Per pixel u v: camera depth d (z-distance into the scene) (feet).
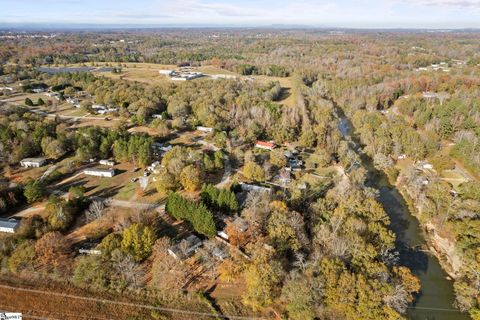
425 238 288.92
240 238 229.86
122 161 356.79
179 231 248.73
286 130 435.94
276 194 295.69
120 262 207.72
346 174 351.87
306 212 279.28
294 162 377.09
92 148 361.51
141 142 355.15
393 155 429.79
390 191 363.76
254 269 194.18
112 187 309.42
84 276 202.59
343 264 202.28
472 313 205.05
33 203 279.90
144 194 297.33
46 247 210.38
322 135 427.74
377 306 183.93
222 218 258.98
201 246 232.32
